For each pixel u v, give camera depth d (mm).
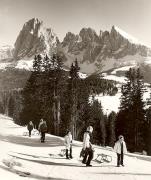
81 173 17766
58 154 24922
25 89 76250
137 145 72500
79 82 72312
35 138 39531
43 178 15367
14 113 117688
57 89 70875
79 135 73062
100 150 30266
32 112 73375
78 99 71375
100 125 88688
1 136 38125
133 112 72312
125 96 74250
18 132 47188
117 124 78312
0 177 12633
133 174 18328
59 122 70250
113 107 159875
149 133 74250
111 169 19688
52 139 40281
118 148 21000
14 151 24141
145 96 153375
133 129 72688
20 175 14734
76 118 70875
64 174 17094
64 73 71750
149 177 17766
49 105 71438
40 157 22859
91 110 73688
